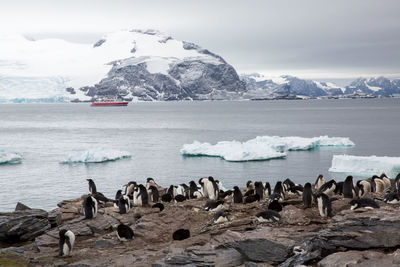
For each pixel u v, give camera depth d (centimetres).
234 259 1138
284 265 1052
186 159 6456
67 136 10425
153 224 1586
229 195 2209
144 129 12431
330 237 1094
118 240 1487
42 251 1452
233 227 1383
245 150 6319
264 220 1352
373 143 8119
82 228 1650
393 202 1592
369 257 954
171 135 10550
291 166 5672
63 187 4550
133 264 1193
